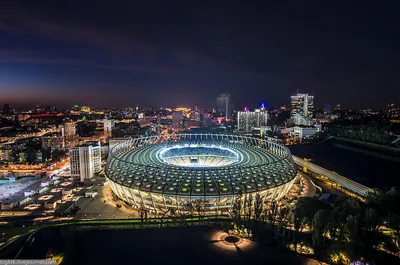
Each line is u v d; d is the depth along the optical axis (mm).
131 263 101750
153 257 105688
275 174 194125
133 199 186375
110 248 113125
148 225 148500
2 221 182125
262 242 118812
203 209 165750
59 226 145375
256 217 140250
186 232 127875
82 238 122312
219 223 146125
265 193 180875
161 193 171625
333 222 117000
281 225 136250
